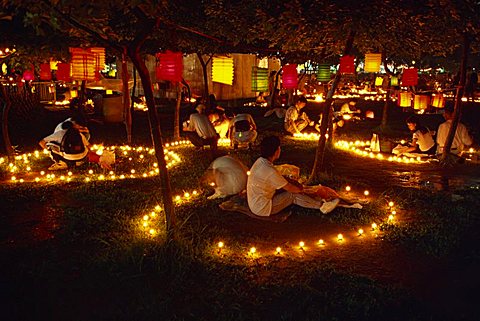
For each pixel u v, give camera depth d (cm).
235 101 3234
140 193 922
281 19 769
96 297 529
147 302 512
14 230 737
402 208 847
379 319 486
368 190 980
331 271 588
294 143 1546
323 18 754
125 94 1521
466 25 827
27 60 1191
